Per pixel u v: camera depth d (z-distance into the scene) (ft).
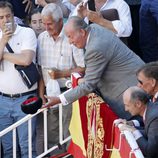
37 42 62.08
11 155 64.23
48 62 61.67
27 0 69.10
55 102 52.03
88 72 49.70
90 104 50.42
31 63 60.90
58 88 60.85
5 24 59.62
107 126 46.78
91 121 50.21
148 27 65.62
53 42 61.05
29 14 67.26
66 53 60.59
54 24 59.52
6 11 59.41
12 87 61.11
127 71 50.80
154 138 42.57
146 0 64.80
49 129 62.75
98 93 52.49
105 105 47.21
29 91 61.67
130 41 68.28
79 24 48.75
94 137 49.60
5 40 60.03
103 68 49.75
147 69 44.86
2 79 61.26
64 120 61.05
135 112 44.60
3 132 58.18
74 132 56.85
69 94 50.44
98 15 59.62
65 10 65.67
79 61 60.08
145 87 45.03
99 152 48.37
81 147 54.19
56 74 60.08
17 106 61.67
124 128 42.52
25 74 60.59
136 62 51.11
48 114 61.98
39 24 64.90
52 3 60.95
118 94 51.42
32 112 50.78
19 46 60.90
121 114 51.80
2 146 64.34
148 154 42.70
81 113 53.47
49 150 60.85
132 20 67.87
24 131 61.93
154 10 64.34
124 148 41.45
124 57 50.55
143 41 66.39
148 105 44.11
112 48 49.62
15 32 60.85
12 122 62.80
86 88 49.75
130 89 44.75
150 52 66.59
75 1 66.44
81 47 49.78
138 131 43.24
